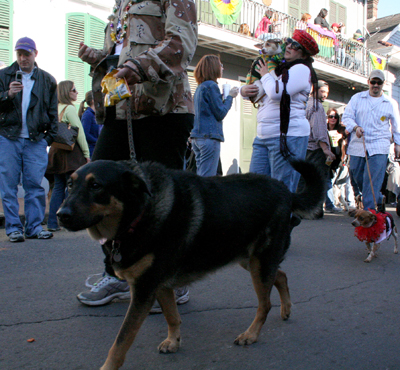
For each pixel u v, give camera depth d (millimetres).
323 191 2896
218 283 3600
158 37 2773
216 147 5422
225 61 12711
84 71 9523
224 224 2359
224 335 2621
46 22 8773
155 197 2131
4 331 2578
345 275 3975
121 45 2965
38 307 2969
